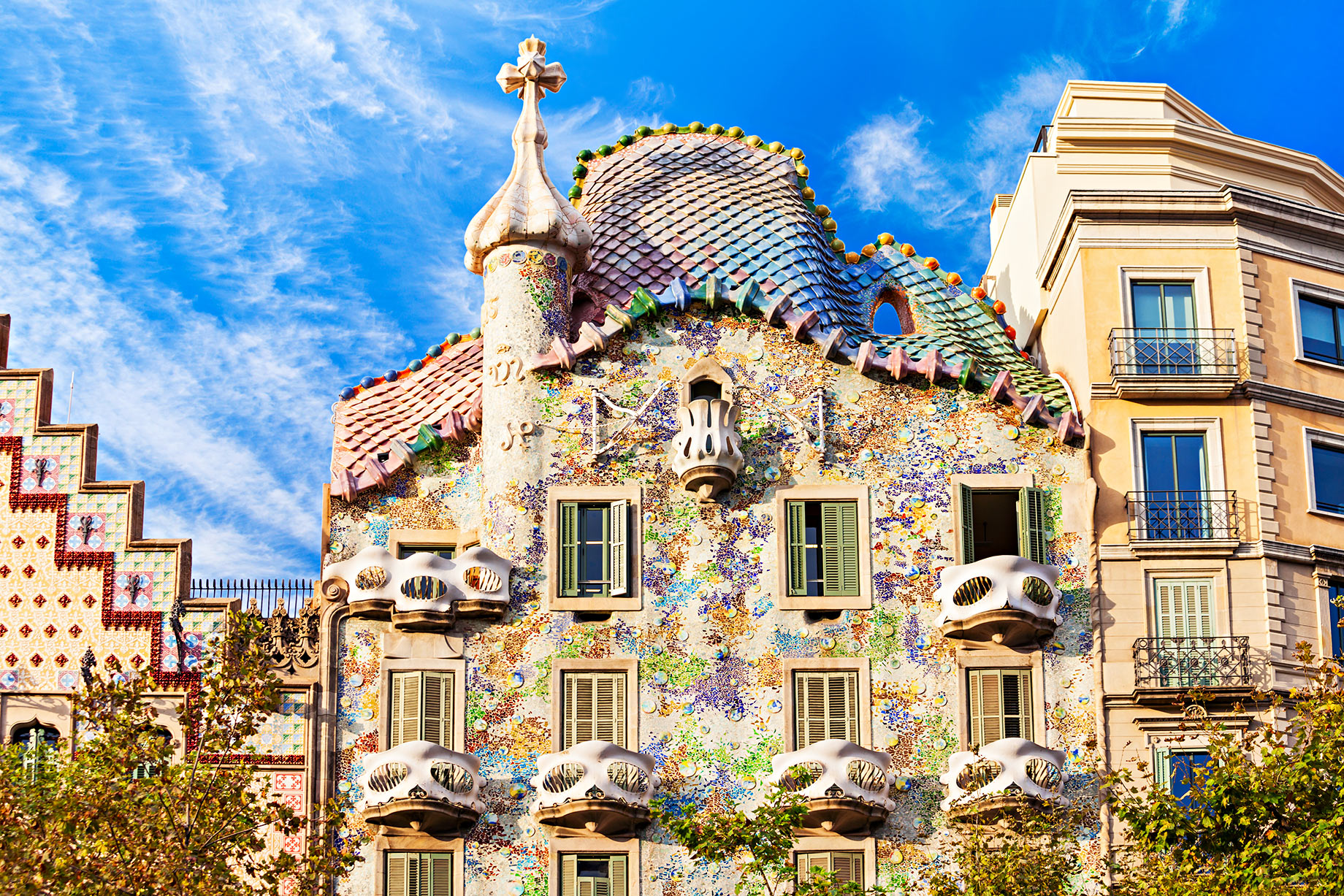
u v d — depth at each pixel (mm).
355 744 41469
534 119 46500
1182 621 42312
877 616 42406
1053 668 41969
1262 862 35500
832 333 44281
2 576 42844
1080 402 44312
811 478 43469
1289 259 45625
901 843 40625
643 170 49062
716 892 40375
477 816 40750
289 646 42062
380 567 42219
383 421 45969
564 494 43219
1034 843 39844
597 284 46312
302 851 40156
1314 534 43406
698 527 43031
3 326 45469
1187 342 44312
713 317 44625
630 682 41875
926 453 43688
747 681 41906
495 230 44844
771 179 49188
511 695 41781
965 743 41438
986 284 54156
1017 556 42719
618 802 40031
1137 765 40625
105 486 43438
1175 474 43625
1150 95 50938
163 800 34844
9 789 34594
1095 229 45281
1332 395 44844
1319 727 36438
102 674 42094
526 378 44000
